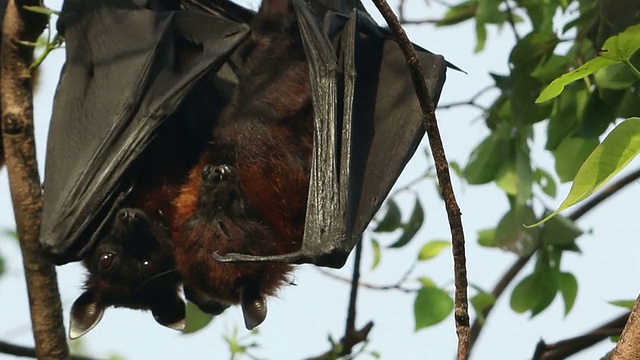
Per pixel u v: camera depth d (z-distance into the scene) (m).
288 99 11.60
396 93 11.64
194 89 11.61
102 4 11.98
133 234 11.66
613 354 8.53
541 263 14.59
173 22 11.82
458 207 8.93
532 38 13.22
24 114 10.91
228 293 11.80
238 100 11.79
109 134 11.49
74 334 12.16
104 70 11.73
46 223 11.31
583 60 12.90
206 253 11.52
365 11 12.51
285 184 11.55
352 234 10.91
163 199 11.92
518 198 13.83
